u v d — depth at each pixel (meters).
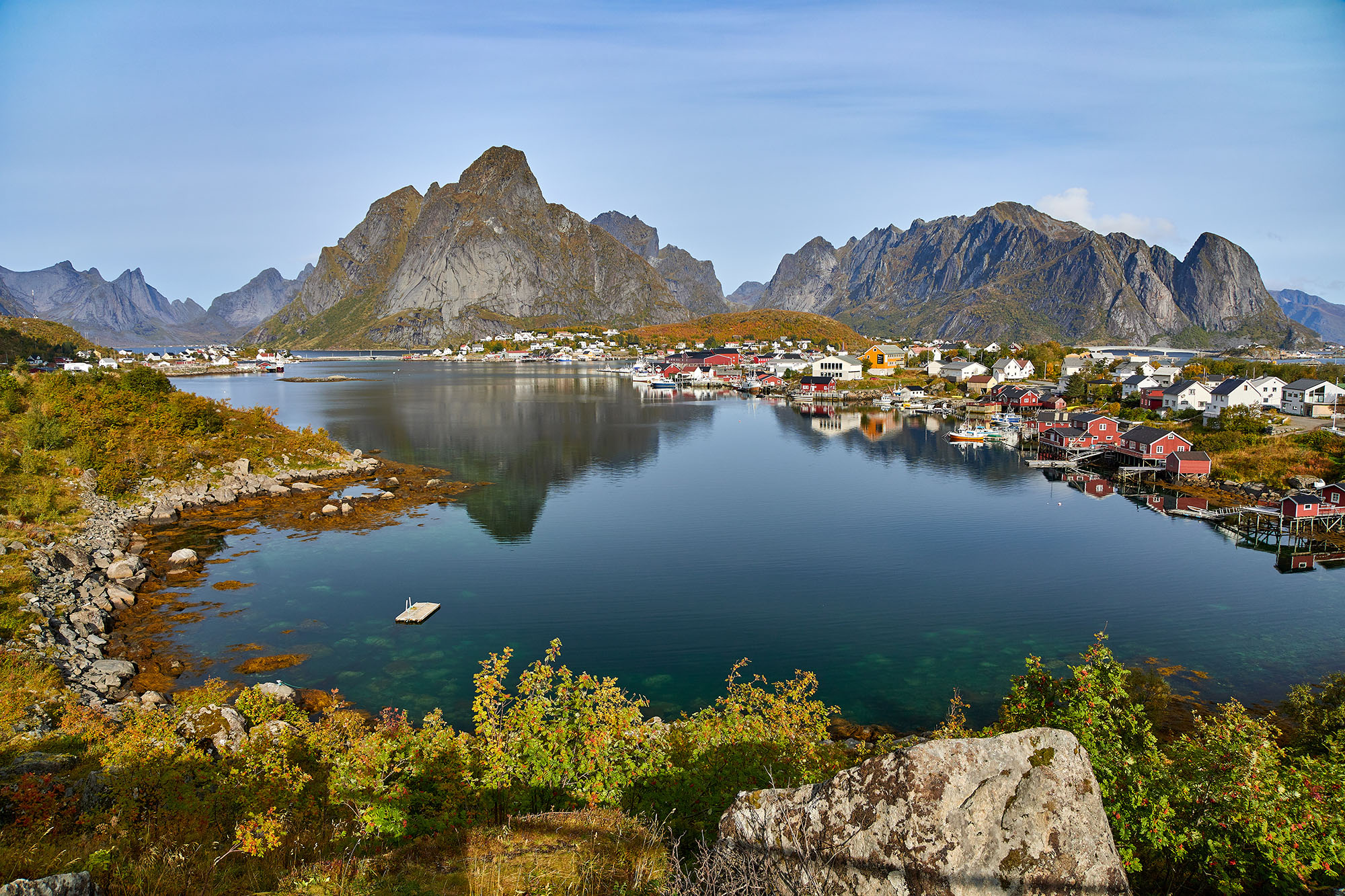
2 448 61.62
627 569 49.12
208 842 14.77
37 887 9.71
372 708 30.98
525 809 16.27
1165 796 13.98
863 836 9.49
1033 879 8.91
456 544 54.53
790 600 43.88
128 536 53.19
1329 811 13.92
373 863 13.45
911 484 76.06
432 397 171.38
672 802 16.58
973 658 36.25
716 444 102.25
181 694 28.84
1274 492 67.31
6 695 27.16
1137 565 50.44
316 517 60.69
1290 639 38.09
